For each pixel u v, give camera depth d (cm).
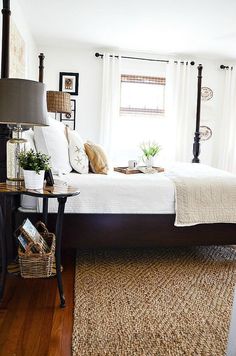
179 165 350
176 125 520
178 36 429
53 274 182
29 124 187
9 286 201
